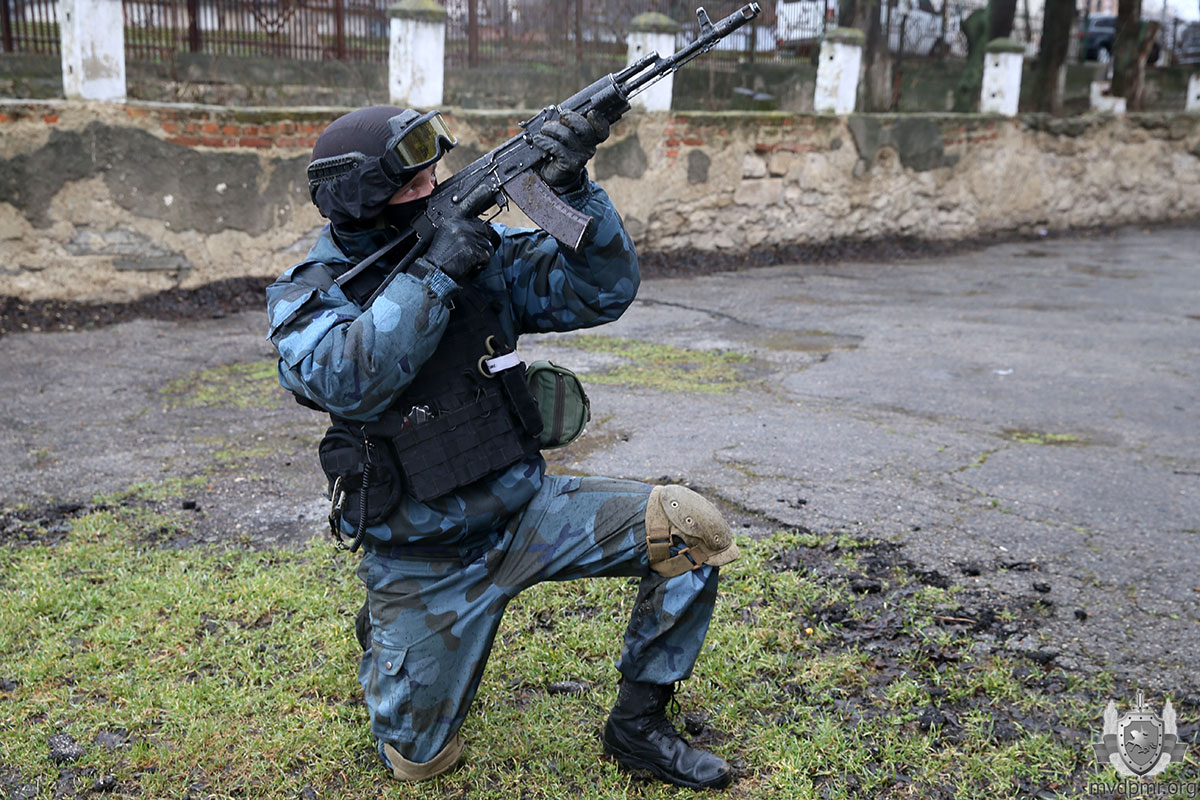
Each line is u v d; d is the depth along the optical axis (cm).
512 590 234
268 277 894
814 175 1204
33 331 745
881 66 1428
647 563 230
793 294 959
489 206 217
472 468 219
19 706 279
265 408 572
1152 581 352
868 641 314
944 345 741
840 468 468
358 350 199
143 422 543
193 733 267
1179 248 1338
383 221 219
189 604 334
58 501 430
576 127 209
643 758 246
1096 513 414
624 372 655
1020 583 351
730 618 325
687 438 513
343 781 251
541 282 236
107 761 257
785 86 1412
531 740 263
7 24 992
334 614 329
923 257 1224
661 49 1088
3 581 353
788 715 276
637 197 1082
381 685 235
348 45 1162
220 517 414
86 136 786
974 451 494
